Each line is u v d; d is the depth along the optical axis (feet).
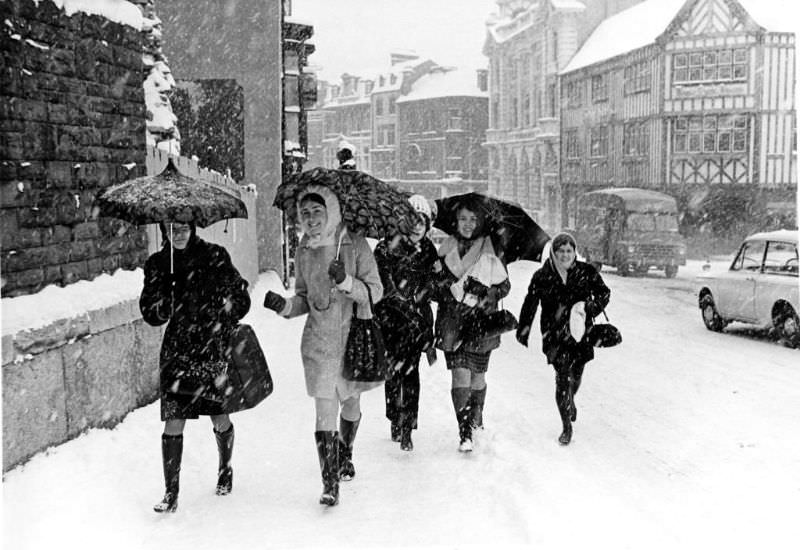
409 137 305.12
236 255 52.37
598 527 16.24
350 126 343.05
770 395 30.63
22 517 15.96
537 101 202.28
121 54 25.46
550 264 23.22
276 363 34.58
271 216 76.89
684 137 130.11
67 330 20.40
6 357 17.99
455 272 22.39
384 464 20.77
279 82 76.79
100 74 24.13
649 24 146.92
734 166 126.21
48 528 15.62
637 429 25.27
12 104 19.88
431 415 26.03
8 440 18.03
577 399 29.84
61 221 21.93
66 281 22.11
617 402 29.37
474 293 21.89
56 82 21.76
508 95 221.66
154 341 26.16
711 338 46.11
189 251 17.61
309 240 18.21
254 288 60.90
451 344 21.91
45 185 21.18
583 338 23.00
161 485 18.76
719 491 19.12
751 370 36.01
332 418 17.89
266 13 76.33
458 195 22.63
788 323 42.91
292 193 18.90
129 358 24.22
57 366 20.04
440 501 17.97
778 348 42.42
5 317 18.69
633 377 34.32
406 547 15.31
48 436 19.65
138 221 17.10
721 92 126.62
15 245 19.94
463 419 21.74
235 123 62.85
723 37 125.90
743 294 46.09
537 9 194.80
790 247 44.68
